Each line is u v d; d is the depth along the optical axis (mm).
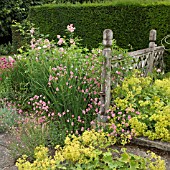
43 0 11305
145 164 2670
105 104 3602
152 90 3984
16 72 4816
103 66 3559
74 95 3676
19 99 4430
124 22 6777
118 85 3775
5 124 3721
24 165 2568
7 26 10570
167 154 3195
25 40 8766
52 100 3869
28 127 3400
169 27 6109
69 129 3541
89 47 7602
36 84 4359
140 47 6641
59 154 2678
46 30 8430
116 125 3482
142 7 6410
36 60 4516
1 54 9844
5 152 3219
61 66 4098
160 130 3305
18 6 10578
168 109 3457
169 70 6230
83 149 2666
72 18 7781
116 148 3283
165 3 6094
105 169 2600
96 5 7219
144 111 3586
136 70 4109
